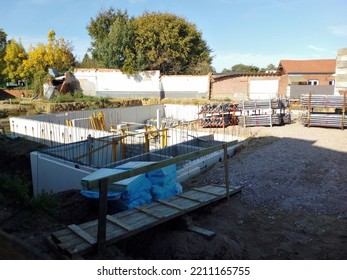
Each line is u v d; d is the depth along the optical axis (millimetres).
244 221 5039
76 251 3424
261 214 5273
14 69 35312
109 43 27859
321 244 4254
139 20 29484
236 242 4383
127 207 4895
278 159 7871
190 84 25406
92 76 26438
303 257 3967
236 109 14211
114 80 26359
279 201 5672
